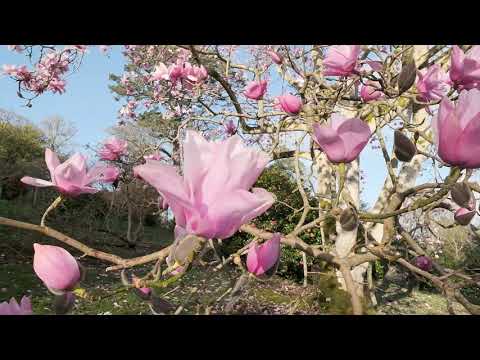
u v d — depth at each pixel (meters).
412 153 1.01
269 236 1.18
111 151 2.61
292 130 2.92
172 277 0.80
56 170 1.07
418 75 1.55
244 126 3.45
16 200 14.84
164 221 15.44
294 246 1.19
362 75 1.75
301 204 7.99
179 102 5.68
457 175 0.93
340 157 1.08
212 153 0.74
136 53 7.64
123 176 2.61
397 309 5.86
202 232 0.74
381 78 1.76
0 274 7.95
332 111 2.05
